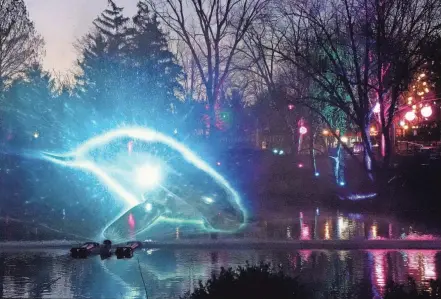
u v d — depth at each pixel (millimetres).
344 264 11070
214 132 31766
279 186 27516
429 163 27875
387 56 23250
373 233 15805
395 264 11031
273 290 6910
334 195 25031
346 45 24703
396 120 31312
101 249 12711
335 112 29188
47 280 9836
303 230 16547
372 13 23469
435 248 13133
